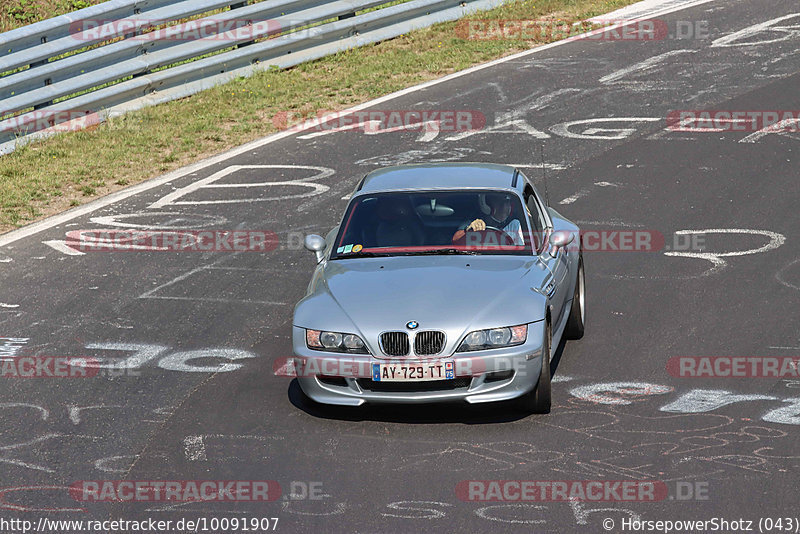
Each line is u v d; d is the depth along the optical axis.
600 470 22.20
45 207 45.81
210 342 31.38
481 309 24.97
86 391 27.84
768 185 45.28
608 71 66.50
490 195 29.72
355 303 25.62
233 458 23.53
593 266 37.22
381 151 52.84
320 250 29.47
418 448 23.72
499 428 24.67
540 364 24.86
